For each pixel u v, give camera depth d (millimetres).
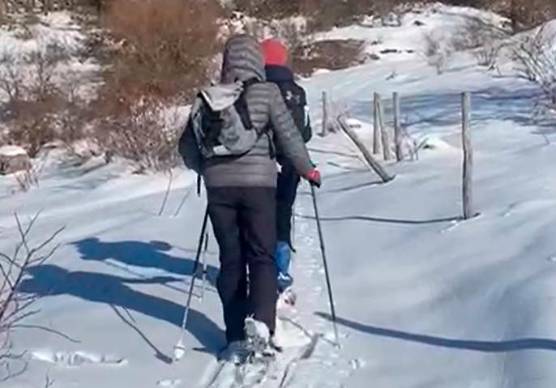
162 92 22531
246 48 6309
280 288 7258
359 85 28125
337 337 6434
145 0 24500
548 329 5902
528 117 17344
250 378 5875
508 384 5355
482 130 16438
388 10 38344
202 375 6020
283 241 7324
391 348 6246
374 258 8516
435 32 36125
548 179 11188
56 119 20438
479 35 33688
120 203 13891
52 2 33750
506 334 6070
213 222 6375
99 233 11055
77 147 19406
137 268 8852
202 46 24266
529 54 23781
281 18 37312
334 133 18719
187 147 6441
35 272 8859
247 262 6367
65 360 6379
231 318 6387
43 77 23828
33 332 6867
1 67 26703
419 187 11867
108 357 6379
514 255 7703
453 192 11164
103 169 17250
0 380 5969
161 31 23969
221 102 6172
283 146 6270
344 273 8164
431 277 7586
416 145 15336
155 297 7738
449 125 17781
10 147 18953
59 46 30125
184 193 14234
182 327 6633
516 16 33875
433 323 6602
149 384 5902
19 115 20484
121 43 24516
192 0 25047
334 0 38250
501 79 24312
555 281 6723
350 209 11062
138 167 16672
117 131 17594
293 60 33375
